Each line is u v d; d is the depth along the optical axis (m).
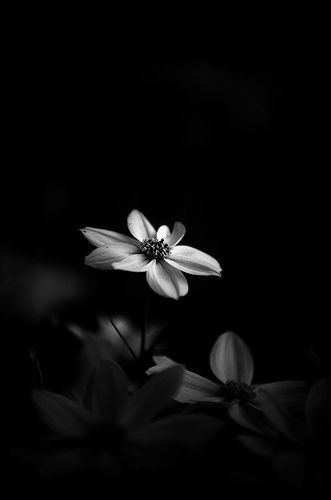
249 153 0.80
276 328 0.38
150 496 0.26
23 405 0.29
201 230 0.74
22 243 0.71
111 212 0.77
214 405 0.29
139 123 0.80
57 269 0.62
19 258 0.65
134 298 0.50
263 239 0.74
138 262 0.33
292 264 0.70
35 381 0.29
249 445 0.27
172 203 0.77
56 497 0.26
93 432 0.27
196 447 0.26
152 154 0.79
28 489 0.26
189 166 0.79
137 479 0.26
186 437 0.26
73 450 0.26
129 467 0.26
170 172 0.78
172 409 0.29
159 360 0.30
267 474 0.27
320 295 0.62
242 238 0.74
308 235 0.75
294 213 0.77
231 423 0.29
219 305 0.56
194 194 0.77
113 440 0.26
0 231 0.71
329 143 0.79
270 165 0.80
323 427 0.27
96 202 0.78
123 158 0.80
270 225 0.76
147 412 0.27
